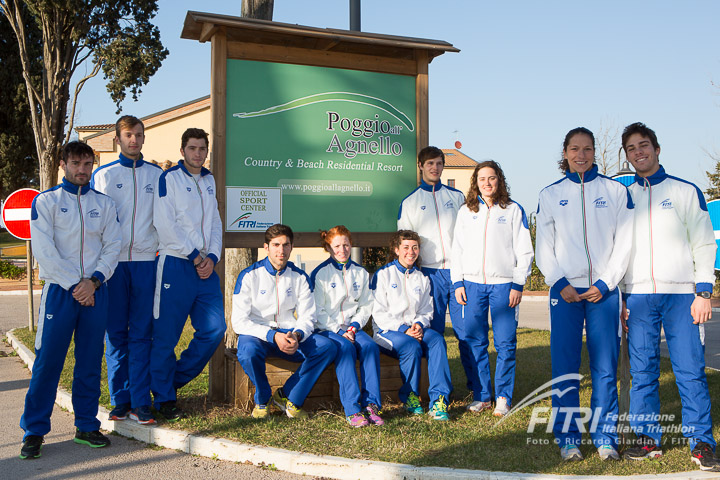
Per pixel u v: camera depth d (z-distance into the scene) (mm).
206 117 29531
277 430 4746
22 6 23703
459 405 5738
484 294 5457
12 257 38969
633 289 4324
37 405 4488
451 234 5859
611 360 4281
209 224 5262
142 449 4672
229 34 5742
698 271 4203
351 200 6207
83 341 4602
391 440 4539
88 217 4559
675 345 4246
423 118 6445
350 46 6105
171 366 5102
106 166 5098
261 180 5859
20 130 29797
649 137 4309
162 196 4992
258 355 5027
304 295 5336
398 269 5582
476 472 3900
